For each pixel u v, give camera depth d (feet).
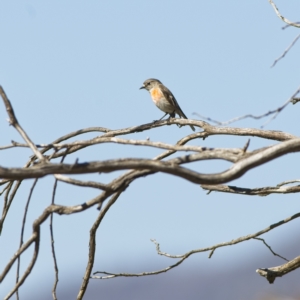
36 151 31.68
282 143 31.37
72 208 31.58
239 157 32.27
